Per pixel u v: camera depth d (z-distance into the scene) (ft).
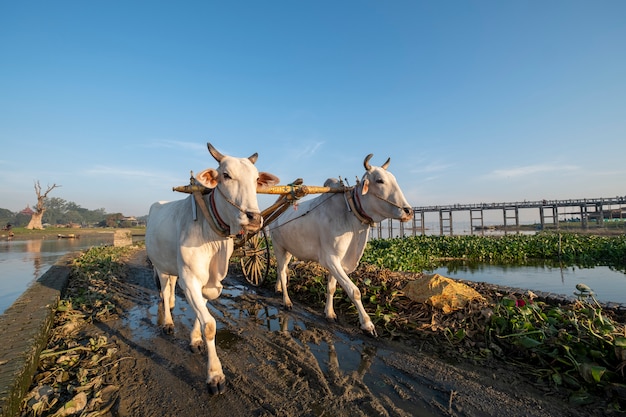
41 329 13.55
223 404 9.91
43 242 106.63
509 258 56.18
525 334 12.03
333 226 15.39
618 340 9.95
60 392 10.57
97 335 15.20
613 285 30.83
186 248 11.12
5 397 8.43
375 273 21.09
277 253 19.84
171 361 12.74
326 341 14.48
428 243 66.13
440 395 10.09
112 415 9.50
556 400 9.62
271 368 12.14
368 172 14.61
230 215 10.23
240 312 18.99
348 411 9.41
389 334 14.82
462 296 15.31
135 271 35.68
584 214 139.13
